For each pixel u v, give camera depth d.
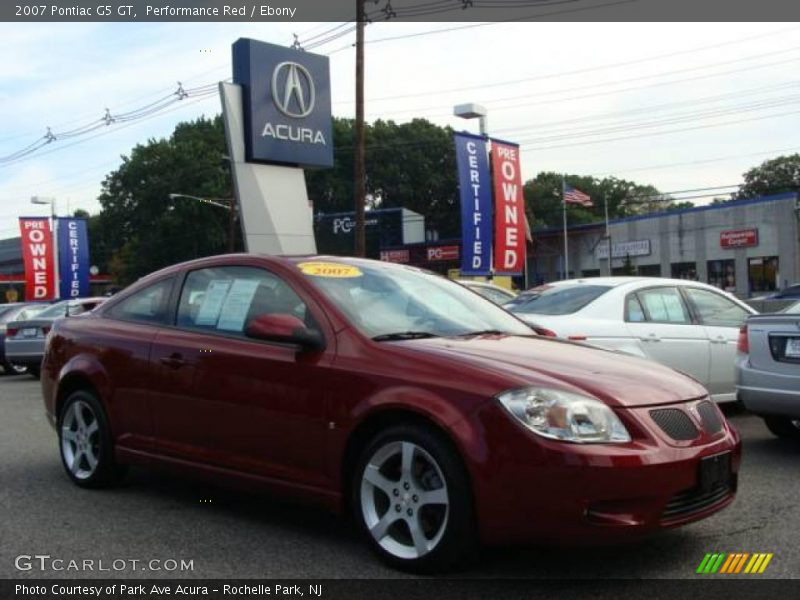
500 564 4.08
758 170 82.12
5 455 7.11
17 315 16.70
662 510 3.72
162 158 68.25
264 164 21.41
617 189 101.44
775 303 15.23
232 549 4.39
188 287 5.41
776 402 6.59
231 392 4.72
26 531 4.75
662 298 8.13
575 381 3.91
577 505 3.58
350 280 4.94
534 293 8.61
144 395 5.26
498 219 20.19
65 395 5.98
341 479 4.23
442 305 5.14
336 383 4.26
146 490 5.72
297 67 21.95
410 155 78.75
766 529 4.60
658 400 3.96
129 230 71.25
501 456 3.68
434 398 3.90
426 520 3.98
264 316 4.47
